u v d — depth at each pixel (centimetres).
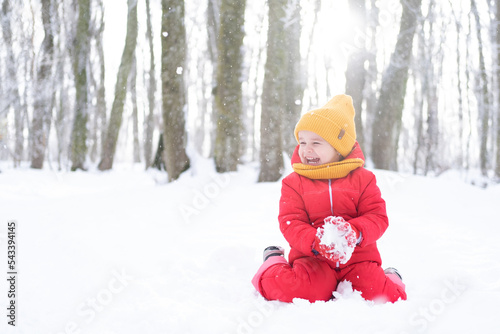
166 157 842
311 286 214
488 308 187
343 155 253
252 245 379
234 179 802
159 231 447
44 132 1661
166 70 838
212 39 1570
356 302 200
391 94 1133
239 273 279
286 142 1157
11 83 1536
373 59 1435
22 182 1120
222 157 854
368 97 1819
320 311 190
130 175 1484
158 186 746
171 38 835
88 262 311
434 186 725
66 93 1961
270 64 823
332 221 208
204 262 313
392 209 602
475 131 1838
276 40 827
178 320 192
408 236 432
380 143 1137
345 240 202
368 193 237
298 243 224
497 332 160
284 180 255
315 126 244
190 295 232
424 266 316
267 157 809
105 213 529
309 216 243
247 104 2081
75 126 1591
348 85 1107
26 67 1566
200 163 837
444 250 372
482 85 1312
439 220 527
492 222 515
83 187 1202
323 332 170
